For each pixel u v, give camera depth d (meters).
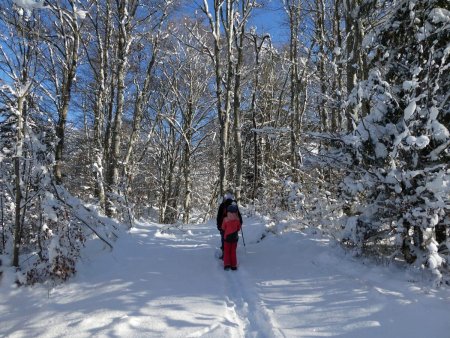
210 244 9.66
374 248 6.80
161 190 28.44
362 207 6.71
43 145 7.13
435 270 5.34
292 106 17.70
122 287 6.25
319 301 5.32
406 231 6.08
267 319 4.99
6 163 7.20
